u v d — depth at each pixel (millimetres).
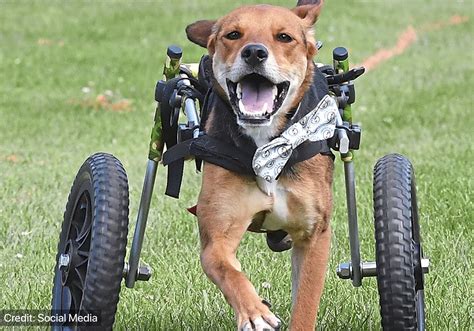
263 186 4902
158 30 22078
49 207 8625
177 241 7402
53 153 11523
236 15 5129
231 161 4863
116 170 4891
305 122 4836
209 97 5168
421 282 5023
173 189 5113
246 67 4840
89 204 4945
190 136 5062
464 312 5824
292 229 5086
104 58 19109
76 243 4969
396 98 14414
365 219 7723
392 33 21594
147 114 14219
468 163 9609
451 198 8211
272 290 6320
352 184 5203
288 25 5066
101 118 13906
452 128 11922
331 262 6746
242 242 7363
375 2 25906
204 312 5891
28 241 7480
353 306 5988
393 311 4625
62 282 5145
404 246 4672
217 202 4902
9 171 10359
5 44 20422
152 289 6355
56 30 22094
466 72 16562
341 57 5496
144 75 17453
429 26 22516
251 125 4762
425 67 17312
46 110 14461
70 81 16922
